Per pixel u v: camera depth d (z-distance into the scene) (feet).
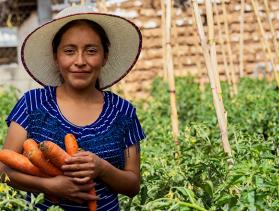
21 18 52.01
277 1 53.67
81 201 11.48
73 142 11.51
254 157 16.85
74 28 11.87
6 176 11.44
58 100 12.13
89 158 11.26
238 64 53.21
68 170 11.25
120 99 12.47
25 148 11.46
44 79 12.97
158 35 52.54
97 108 12.21
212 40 20.01
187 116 34.04
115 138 12.12
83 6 12.08
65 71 11.94
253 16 53.42
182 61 52.65
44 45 12.57
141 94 52.37
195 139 18.79
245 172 12.65
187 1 52.42
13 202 11.65
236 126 21.81
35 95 12.17
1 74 50.47
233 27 53.31
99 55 11.97
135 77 52.31
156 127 27.09
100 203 11.98
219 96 19.31
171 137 21.99
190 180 15.39
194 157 17.25
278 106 28.91
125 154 12.42
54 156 11.23
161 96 39.81
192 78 47.62
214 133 22.24
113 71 13.23
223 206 12.71
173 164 17.40
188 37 52.65
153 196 15.02
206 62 18.47
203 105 34.24
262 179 12.66
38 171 11.47
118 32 12.64
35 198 11.35
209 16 20.15
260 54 53.57
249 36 53.47
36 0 51.03
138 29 12.69
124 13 52.49
